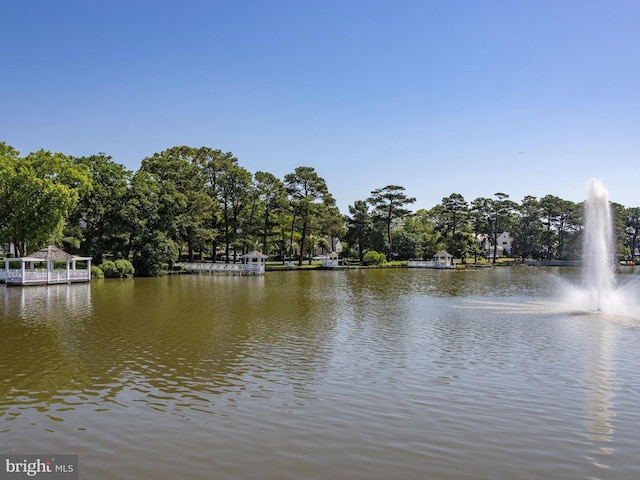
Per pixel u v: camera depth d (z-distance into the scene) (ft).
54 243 177.58
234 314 85.92
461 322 77.20
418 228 379.35
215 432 32.35
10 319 78.89
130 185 193.47
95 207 182.70
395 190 319.27
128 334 65.92
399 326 73.46
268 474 26.76
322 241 351.25
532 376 45.55
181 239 223.51
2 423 33.91
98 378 44.73
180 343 60.18
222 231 251.60
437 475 26.66
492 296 120.26
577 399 39.01
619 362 50.67
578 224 350.84
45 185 152.76
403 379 44.60
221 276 198.08
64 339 62.39
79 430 32.71
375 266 285.23
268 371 47.26
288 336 65.10
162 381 43.88
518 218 367.45
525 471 27.09
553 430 32.78
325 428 33.06
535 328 71.31
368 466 27.71
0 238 154.81
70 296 115.65
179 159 224.12
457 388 41.91
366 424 33.78
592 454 29.22
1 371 46.98
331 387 42.19
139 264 190.80
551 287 149.38
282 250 296.71
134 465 27.78
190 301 106.73
